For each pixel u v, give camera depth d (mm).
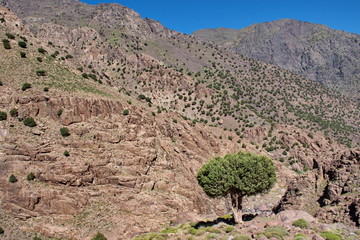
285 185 97312
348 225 38562
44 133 63969
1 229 49250
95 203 59312
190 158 90562
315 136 162375
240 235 33344
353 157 51844
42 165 58719
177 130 96438
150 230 58188
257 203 80000
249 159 45438
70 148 63375
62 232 52219
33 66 80375
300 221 35500
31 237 50219
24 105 66188
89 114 72000
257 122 188500
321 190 52531
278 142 154250
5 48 82000
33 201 53750
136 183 65938
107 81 109875
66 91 75125
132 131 75688
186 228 51125
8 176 55344
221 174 44344
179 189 72812
